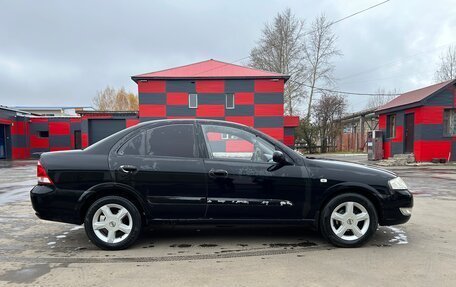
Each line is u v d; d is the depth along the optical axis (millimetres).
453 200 8641
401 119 20250
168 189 4797
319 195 4906
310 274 3934
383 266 4168
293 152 5078
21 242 5195
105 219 4789
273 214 4910
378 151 21875
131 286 3635
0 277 3871
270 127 25438
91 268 4137
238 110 25359
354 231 4898
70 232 5738
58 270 4074
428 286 3604
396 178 5117
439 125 18203
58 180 4746
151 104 25188
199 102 25312
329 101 39906
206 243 5117
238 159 4961
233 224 4902
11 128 31922
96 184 4738
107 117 26703
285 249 4840
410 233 5633
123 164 4785
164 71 26828
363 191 5000
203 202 4812
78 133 35156
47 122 34906
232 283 3701
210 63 28641
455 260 4375
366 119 36719
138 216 4824
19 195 9695
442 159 18219
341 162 5258
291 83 44688
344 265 4211
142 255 4605
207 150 4961
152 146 4945
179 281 3754
